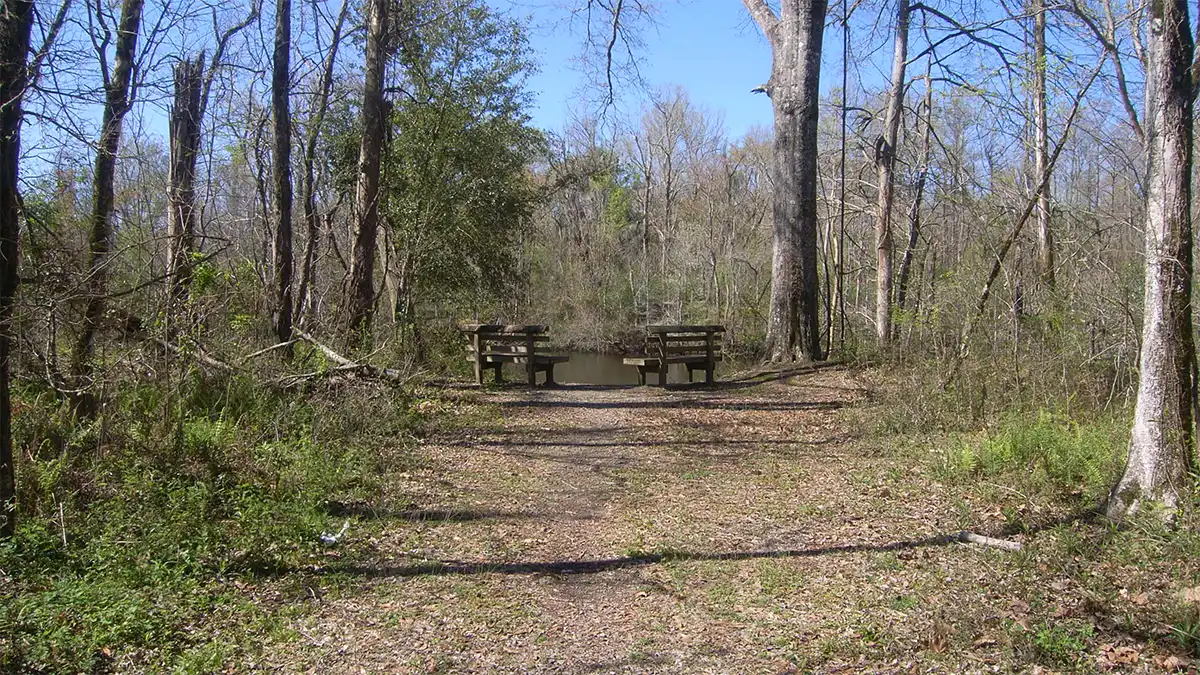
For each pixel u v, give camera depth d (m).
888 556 6.02
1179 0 6.07
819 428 10.95
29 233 7.24
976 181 16.75
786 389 13.79
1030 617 4.80
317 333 13.35
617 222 42.88
